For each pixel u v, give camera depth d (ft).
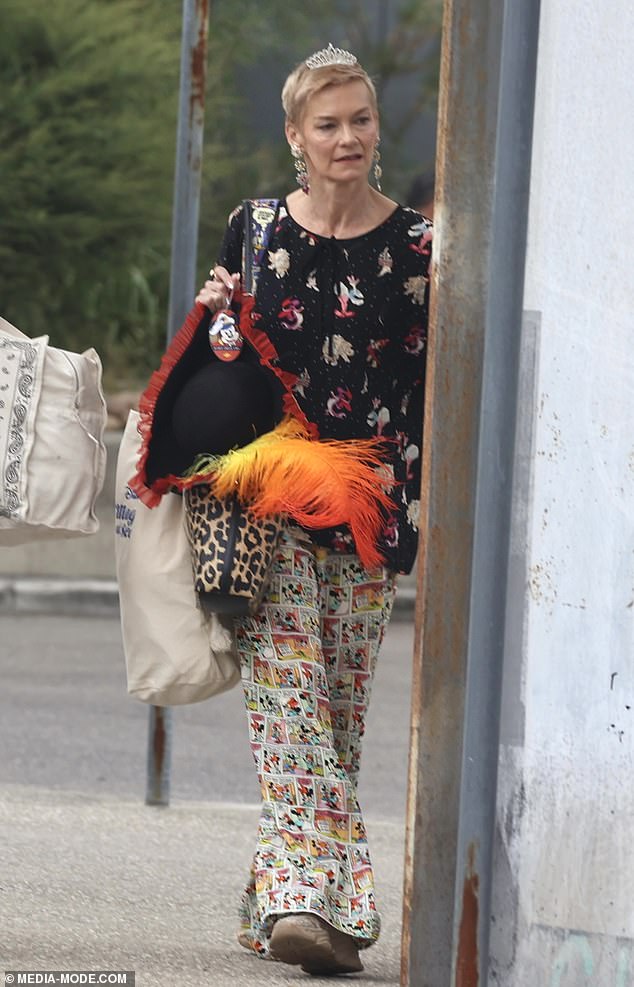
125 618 34.04
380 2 216.13
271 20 194.39
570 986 25.11
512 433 24.52
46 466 32.81
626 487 25.14
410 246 33.09
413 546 34.24
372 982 32.89
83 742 69.92
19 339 33.24
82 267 144.66
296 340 33.12
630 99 24.90
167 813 51.88
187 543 33.65
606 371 24.95
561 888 25.00
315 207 33.14
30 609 114.21
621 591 25.20
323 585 33.96
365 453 33.35
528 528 24.76
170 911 38.24
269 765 33.06
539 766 24.91
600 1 24.67
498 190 24.39
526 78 24.39
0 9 138.10
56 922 36.17
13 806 51.42
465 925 24.63
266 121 194.29
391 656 99.40
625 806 25.31
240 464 32.09
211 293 33.12
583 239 24.80
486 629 24.44
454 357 24.67
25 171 136.26
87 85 140.97
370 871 33.12
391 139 214.28
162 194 143.43
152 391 32.96
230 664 33.96
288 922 31.89
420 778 24.95
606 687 25.20
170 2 158.10
